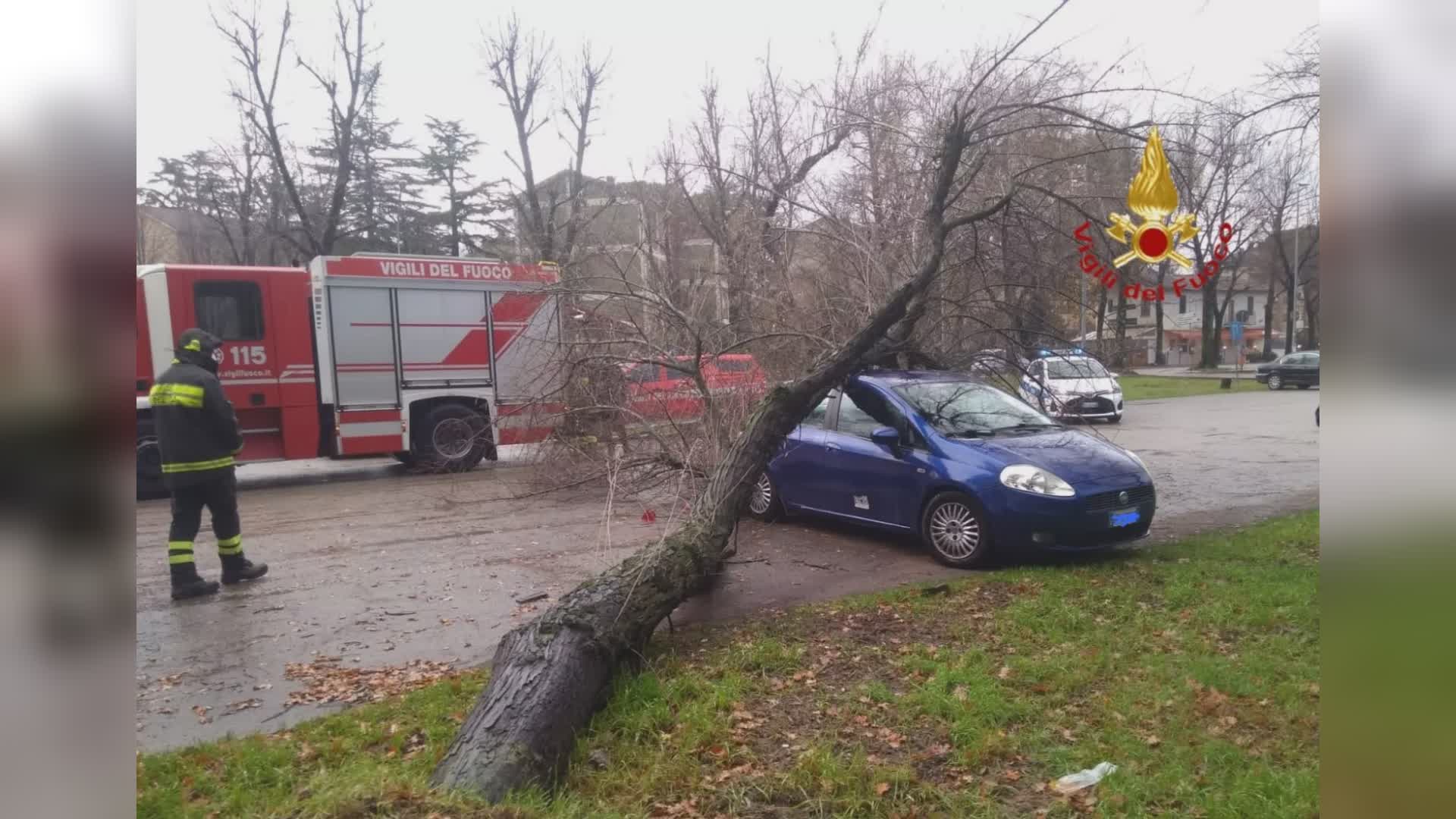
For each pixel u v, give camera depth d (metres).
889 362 8.55
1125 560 7.05
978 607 5.84
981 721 4.07
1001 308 8.32
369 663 5.29
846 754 3.85
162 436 6.68
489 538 8.77
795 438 8.52
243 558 7.14
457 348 13.42
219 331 12.12
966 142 7.00
